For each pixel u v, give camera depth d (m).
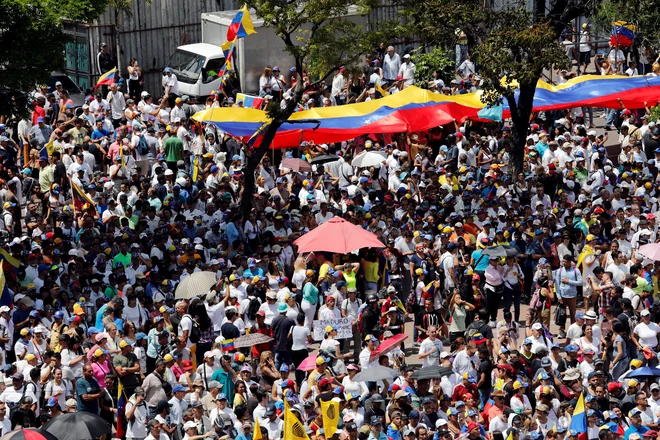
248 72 121.12
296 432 55.78
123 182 91.19
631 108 108.12
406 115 101.00
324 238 74.94
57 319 65.62
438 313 75.88
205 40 127.12
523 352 67.62
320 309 70.81
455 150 101.06
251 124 97.81
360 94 115.56
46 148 93.50
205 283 69.31
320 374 62.84
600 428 59.69
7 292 68.50
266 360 64.56
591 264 79.25
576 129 104.00
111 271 75.62
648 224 87.38
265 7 86.12
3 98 76.94
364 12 88.62
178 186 87.56
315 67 89.81
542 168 94.81
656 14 94.06
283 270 81.31
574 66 129.00
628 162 99.25
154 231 80.38
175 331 68.06
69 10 74.62
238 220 83.38
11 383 59.94
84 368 60.50
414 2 93.69
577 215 88.12
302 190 93.25
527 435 58.78
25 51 73.56
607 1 96.06
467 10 92.06
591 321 70.38
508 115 104.00
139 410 59.31
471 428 58.59
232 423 59.31
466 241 83.31
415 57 118.62
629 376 66.12
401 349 73.44
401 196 92.94
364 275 78.50
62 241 77.31
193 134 104.19
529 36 89.56
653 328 71.38
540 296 74.88
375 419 57.97
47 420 56.84
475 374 65.81
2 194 86.44
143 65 132.25
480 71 95.75
